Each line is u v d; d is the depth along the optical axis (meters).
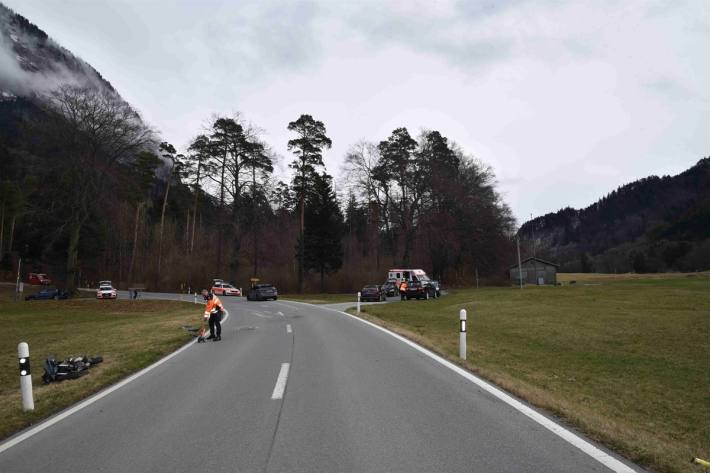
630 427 6.55
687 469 4.39
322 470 4.58
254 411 6.70
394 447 5.14
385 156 51.44
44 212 45.66
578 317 21.88
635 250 139.12
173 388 8.45
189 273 65.25
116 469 4.79
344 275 62.84
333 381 8.46
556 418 6.16
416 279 38.09
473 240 59.19
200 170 51.50
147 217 84.31
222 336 16.28
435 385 8.09
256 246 62.91
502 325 19.72
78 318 28.59
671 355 13.36
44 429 6.27
